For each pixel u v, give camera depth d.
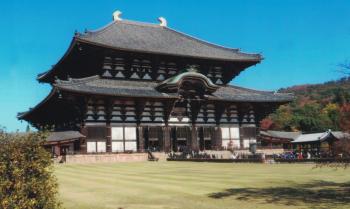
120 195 23.09
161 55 75.31
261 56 83.31
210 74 83.62
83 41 65.75
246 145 79.94
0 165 12.30
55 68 78.25
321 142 80.00
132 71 75.06
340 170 36.78
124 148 69.00
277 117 129.00
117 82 72.81
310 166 42.16
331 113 118.19
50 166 13.37
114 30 81.25
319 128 115.44
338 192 23.14
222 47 89.25
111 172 40.44
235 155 66.94
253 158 53.56
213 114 78.06
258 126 81.81
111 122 68.50
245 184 27.55
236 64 83.75
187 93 74.31
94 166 50.97
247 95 81.25
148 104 72.06
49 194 13.02
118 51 71.19
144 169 44.34
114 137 68.44
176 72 79.50
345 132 21.97
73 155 60.38
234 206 19.33
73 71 79.50
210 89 74.56
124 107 69.88
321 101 150.12
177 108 75.00
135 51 71.56
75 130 67.56
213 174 35.81
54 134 65.19
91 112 67.00
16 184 12.40
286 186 26.19
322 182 28.03
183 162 58.06
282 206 19.05
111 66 73.31
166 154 68.56
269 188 25.30
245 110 79.56
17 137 13.11
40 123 83.75
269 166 44.50
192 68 75.88
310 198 21.16
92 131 66.56
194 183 28.52
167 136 72.81
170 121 74.00
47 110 76.75
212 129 77.38
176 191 24.41
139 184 28.34
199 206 19.42
